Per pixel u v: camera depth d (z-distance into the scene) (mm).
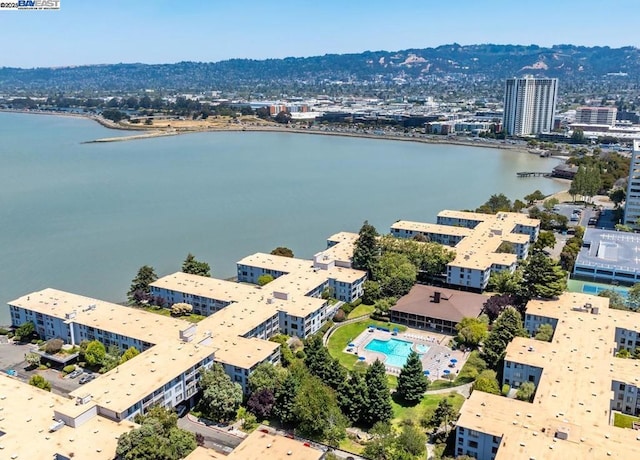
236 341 190250
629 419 160875
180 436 140750
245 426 162500
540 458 127312
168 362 170000
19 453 132625
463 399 175625
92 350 191875
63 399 157000
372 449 146375
